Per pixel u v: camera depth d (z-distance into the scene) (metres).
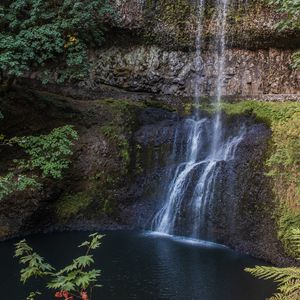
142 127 10.36
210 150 9.59
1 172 8.75
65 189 9.23
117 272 6.70
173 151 9.88
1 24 8.51
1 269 6.80
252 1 10.88
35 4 8.24
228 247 7.95
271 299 2.58
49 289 6.06
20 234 8.48
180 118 10.50
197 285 6.25
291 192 7.02
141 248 7.90
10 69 8.16
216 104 10.47
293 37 10.52
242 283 6.34
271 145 7.88
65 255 7.45
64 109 10.09
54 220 9.00
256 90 11.14
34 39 8.24
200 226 8.57
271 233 7.21
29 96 9.88
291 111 8.30
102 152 9.74
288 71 10.86
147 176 9.79
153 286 6.20
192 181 9.02
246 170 8.16
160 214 9.27
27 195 8.62
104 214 9.38
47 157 8.81
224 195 8.36
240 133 9.13
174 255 7.53
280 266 6.78
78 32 9.31
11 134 9.25
